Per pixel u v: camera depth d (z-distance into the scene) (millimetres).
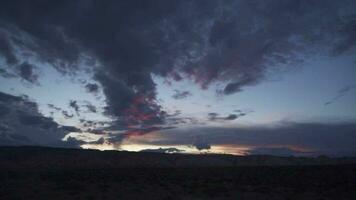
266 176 58281
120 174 63375
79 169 85000
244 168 80625
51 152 106062
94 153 109000
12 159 95000
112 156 107375
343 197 36719
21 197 35969
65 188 42844
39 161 95875
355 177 52969
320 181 49969
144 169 82062
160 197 36906
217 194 39125
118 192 40344
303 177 55000
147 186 45969
